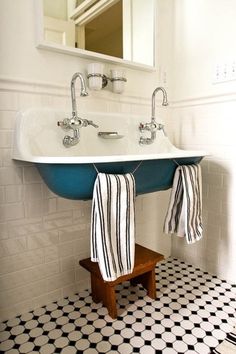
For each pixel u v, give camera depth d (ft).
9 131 3.58
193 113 5.10
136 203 5.17
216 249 4.96
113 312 3.79
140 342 3.35
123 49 4.65
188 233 3.93
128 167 3.25
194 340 3.36
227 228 4.74
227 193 4.69
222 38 4.51
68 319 3.80
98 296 4.12
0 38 3.41
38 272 4.02
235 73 4.36
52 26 3.80
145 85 5.02
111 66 4.54
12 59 3.52
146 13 4.90
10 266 3.76
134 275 3.96
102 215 2.99
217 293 4.42
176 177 3.90
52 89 3.88
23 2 3.54
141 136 4.74
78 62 4.11
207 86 4.80
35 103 3.76
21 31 3.56
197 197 3.99
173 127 5.49
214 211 4.93
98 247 3.05
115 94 4.58
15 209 3.73
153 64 5.04
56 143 3.72
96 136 4.14
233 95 4.44
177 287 4.61
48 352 3.21
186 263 5.52
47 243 4.07
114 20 4.51
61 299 4.29
